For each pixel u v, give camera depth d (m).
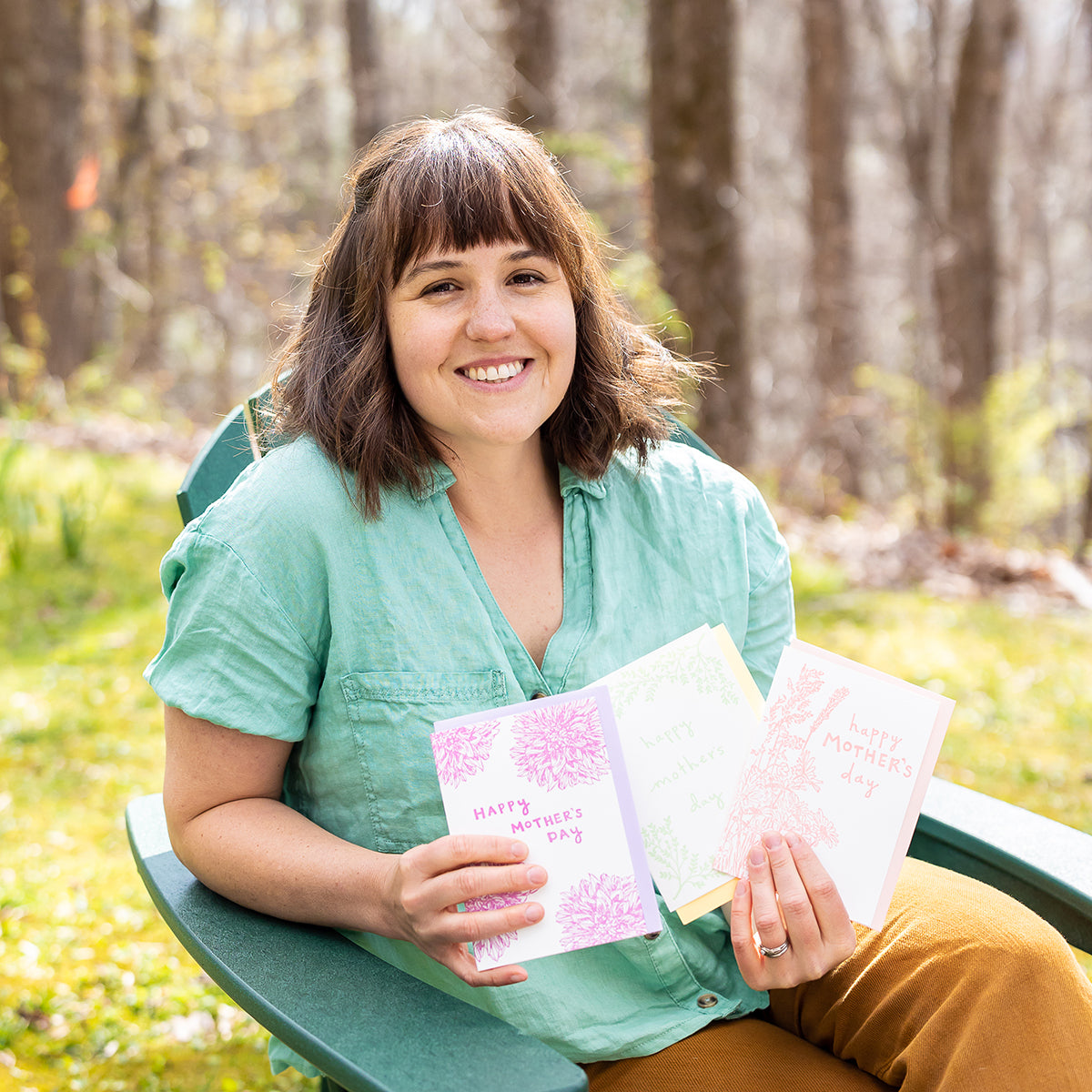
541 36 8.02
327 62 18.80
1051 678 3.99
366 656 1.25
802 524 6.67
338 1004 1.04
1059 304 19.02
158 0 15.13
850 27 11.13
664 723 1.24
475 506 1.38
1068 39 14.41
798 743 1.21
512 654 1.30
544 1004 1.22
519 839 1.10
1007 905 1.23
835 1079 1.23
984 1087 1.11
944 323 11.30
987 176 11.04
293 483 1.26
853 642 4.40
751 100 16.53
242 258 14.34
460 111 1.45
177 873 1.29
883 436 9.94
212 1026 2.06
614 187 8.54
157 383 12.41
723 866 1.20
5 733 3.38
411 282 1.27
